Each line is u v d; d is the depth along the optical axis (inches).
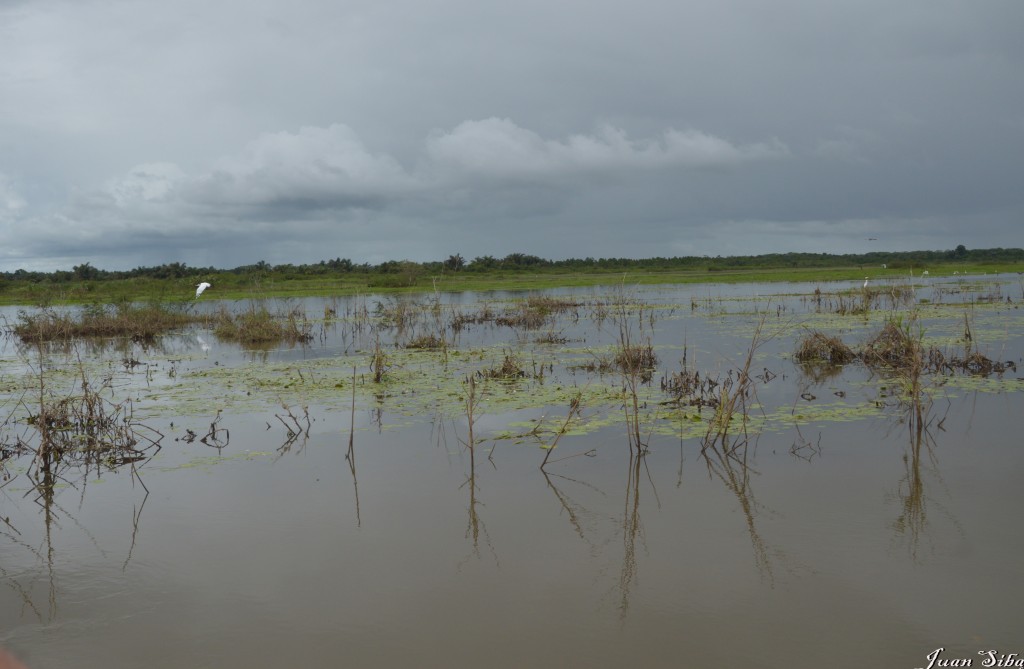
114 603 213.6
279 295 1800.0
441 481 308.8
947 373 518.3
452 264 2679.6
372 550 242.8
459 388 507.8
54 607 212.4
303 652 186.5
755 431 370.6
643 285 2036.2
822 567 222.7
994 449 328.2
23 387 571.5
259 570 230.8
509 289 1971.0
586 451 345.1
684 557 231.9
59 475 337.1
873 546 235.0
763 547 237.1
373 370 603.5
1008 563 221.6
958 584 210.5
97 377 615.2
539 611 202.5
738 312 1064.8
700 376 529.7
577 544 243.6
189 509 285.0
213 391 526.3
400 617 201.0
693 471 312.7
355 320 1064.8
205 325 1130.7
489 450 353.1
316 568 230.8
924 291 1462.8
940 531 244.5
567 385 510.9
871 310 1035.3
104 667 182.2
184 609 209.0
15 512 288.4
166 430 411.5
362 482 310.3
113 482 321.7
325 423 415.5
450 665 179.3
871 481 292.5
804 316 973.2
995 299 1166.3
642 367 575.8
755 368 563.5
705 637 188.4
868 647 182.9
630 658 180.4
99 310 1079.0
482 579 221.3
